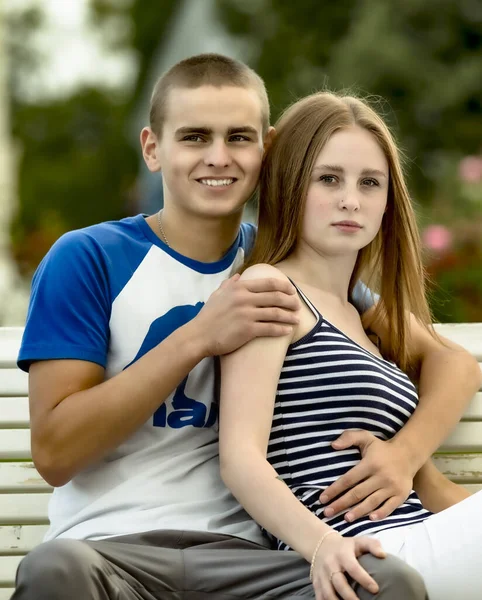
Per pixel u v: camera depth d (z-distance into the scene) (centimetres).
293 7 2611
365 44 2350
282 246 639
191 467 610
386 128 650
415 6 2370
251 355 586
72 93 3700
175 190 632
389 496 586
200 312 595
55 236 2186
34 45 3728
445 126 2342
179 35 2934
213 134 627
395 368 640
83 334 598
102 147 3503
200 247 641
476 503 550
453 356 682
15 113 3591
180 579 559
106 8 3778
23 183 3394
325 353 601
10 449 685
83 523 591
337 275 649
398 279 675
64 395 588
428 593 537
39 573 498
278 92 2453
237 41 2666
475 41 2383
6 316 1772
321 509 581
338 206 624
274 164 644
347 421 600
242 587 561
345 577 508
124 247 628
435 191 2177
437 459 705
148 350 614
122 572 542
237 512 613
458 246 1350
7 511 680
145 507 593
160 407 611
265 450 576
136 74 3491
